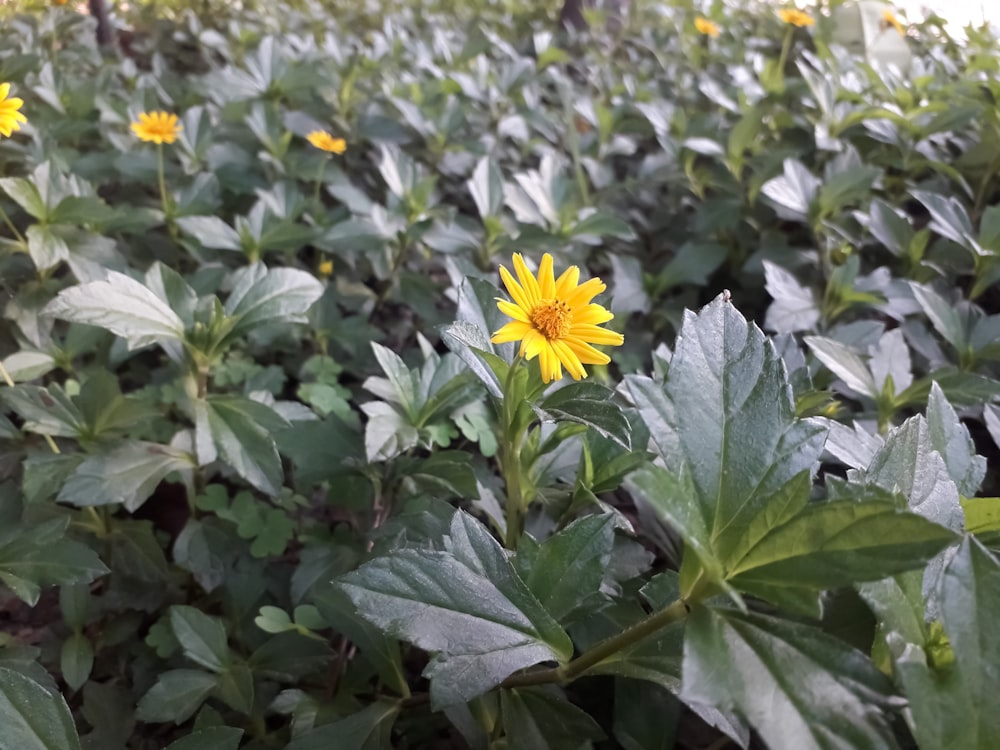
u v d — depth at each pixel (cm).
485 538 15
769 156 43
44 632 26
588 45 73
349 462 25
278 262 39
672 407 13
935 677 11
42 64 46
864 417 26
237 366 32
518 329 16
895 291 35
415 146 49
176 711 20
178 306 24
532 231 36
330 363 34
